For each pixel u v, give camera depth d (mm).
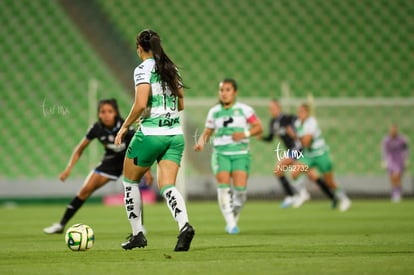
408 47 89250
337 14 92062
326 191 54812
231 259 20953
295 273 17547
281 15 91812
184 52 87875
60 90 80562
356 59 87812
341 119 76688
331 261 20328
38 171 75312
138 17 89625
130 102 80250
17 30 85438
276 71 86500
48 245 26828
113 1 90500
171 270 18281
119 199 66875
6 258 21922
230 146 33250
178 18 90500
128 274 17594
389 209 54031
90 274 17688
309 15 91875
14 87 80438
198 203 68000
